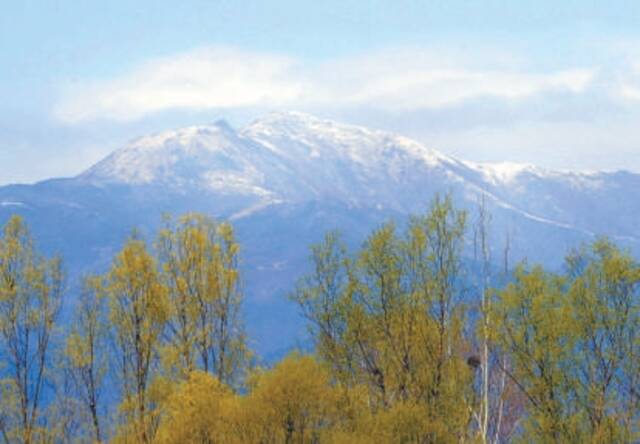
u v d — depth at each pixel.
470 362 45.84
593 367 43.78
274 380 45.62
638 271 43.19
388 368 48.22
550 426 43.81
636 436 42.34
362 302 48.06
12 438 48.81
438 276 47.16
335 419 45.81
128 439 49.97
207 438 46.47
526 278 45.22
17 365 49.53
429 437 43.84
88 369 50.81
